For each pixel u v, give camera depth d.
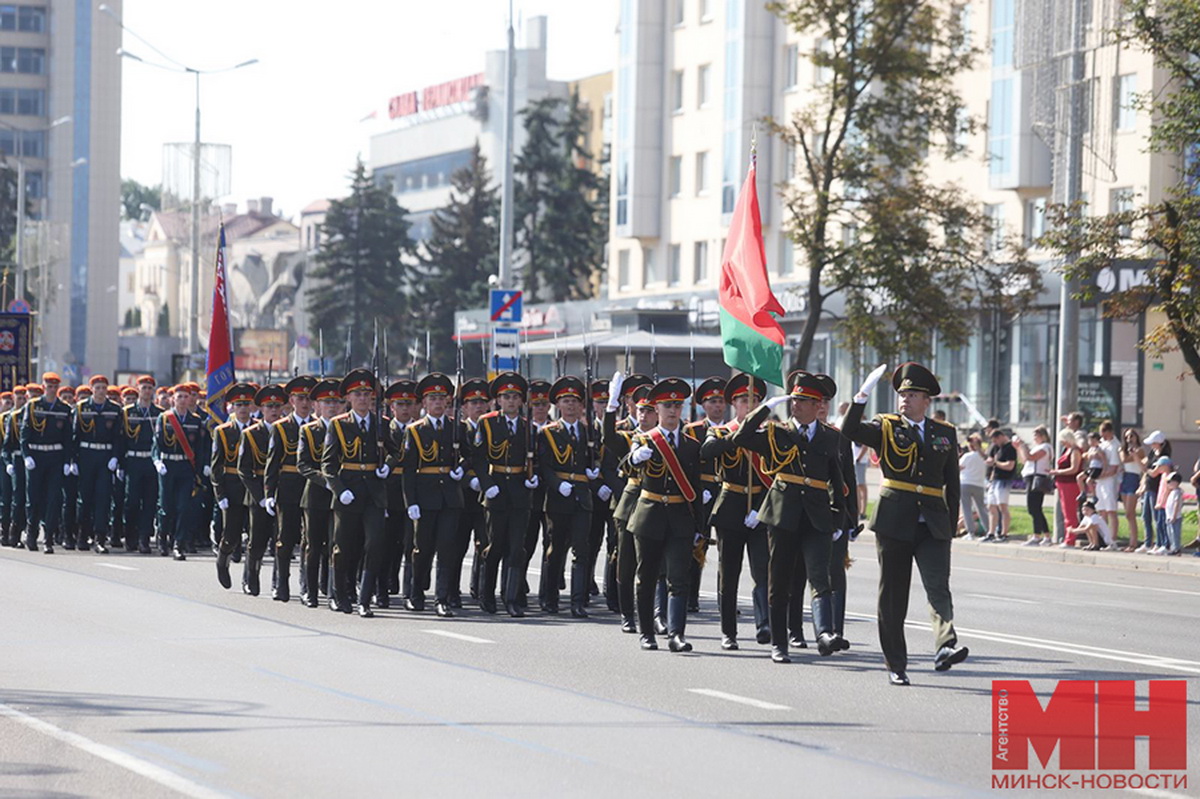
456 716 12.38
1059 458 32.44
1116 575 27.75
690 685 14.00
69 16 163.00
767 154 71.88
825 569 15.30
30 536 28.06
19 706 12.70
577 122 106.75
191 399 26.64
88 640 16.38
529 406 19.58
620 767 10.60
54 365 94.62
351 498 19.05
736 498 16.22
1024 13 34.94
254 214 188.88
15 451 28.56
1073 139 33.34
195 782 10.11
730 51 73.75
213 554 27.61
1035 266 41.22
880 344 40.62
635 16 79.44
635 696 13.38
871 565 28.30
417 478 19.44
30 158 163.50
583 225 103.69
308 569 20.12
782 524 15.20
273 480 20.52
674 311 47.12
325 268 115.19
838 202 40.97
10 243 127.12
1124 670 15.27
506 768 10.55
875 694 13.62
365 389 19.47
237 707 12.70
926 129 41.66
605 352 43.88
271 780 10.17
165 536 27.02
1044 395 55.69
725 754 11.05
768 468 15.40
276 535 21.17
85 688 13.54
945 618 14.18
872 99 41.56
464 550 20.94
